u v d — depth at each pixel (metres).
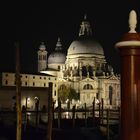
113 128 65.38
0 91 110.06
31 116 76.38
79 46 177.62
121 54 5.12
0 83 140.12
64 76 173.38
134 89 4.98
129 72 5.03
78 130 60.75
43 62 185.50
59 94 163.25
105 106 164.12
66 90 162.50
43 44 187.50
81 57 175.12
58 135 58.31
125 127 4.95
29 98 115.69
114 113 90.12
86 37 182.00
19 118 36.19
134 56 5.03
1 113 65.69
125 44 5.02
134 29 5.28
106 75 174.25
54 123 69.12
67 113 95.62
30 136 56.69
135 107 4.94
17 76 36.72
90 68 174.50
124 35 5.21
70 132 59.72
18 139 35.72
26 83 151.62
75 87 169.62
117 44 5.12
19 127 36.03
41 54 185.50
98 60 177.62
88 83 168.12
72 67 176.12
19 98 36.72
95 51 177.75
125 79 5.05
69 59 178.62
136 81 5.00
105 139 59.56
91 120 75.75
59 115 63.41
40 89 119.25
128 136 4.91
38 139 56.03
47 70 178.12
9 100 111.12
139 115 4.92
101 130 62.22
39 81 158.12
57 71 178.38
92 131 61.50
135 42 4.99
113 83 171.75
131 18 5.32
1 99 109.81
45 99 119.00
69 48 181.00
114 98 171.12
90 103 165.88
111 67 180.38
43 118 77.06
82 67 174.38
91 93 167.50
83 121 73.62
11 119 64.25
